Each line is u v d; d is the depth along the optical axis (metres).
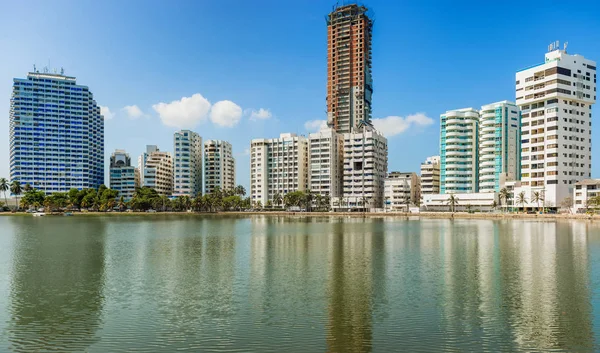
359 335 30.25
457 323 32.66
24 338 30.45
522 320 33.31
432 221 179.00
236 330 31.47
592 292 41.78
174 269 56.34
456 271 53.34
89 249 78.25
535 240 88.88
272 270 55.00
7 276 52.19
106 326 32.69
